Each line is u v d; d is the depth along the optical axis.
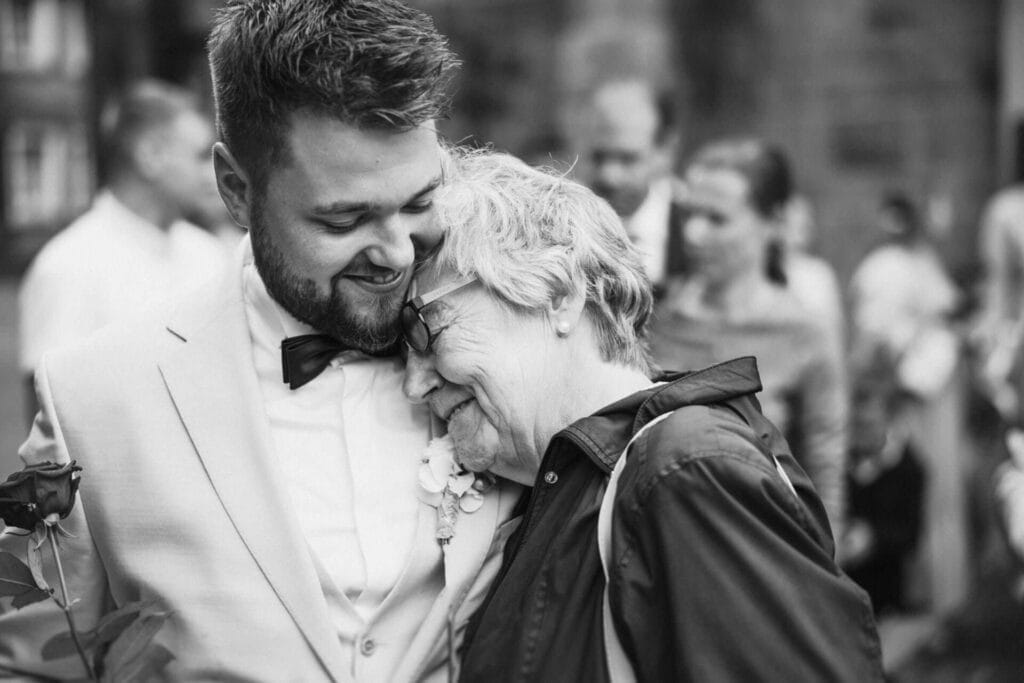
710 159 3.90
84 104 14.69
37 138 14.66
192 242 4.16
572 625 1.79
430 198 1.92
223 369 2.06
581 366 1.96
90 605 2.07
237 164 1.93
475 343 1.91
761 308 3.87
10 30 14.62
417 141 1.85
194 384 2.04
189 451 2.02
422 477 2.01
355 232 1.88
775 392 3.85
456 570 1.99
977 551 5.51
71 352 2.10
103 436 2.02
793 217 5.23
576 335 1.96
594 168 4.00
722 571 1.66
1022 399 3.53
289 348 2.04
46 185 14.79
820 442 3.91
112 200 3.94
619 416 1.89
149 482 2.00
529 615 1.82
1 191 14.59
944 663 4.80
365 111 1.79
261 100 1.83
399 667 1.97
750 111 8.57
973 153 8.36
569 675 1.78
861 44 8.49
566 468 1.91
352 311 1.94
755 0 8.48
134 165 3.90
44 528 1.81
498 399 1.91
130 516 1.99
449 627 1.96
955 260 8.29
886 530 4.97
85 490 2.02
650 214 4.00
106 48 7.93
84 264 3.77
